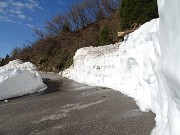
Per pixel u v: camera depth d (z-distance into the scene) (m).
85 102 9.31
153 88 6.61
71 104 9.12
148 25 7.59
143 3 14.83
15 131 6.29
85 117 7.20
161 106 5.23
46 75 25.61
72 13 43.06
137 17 14.99
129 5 15.51
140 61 8.31
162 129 4.81
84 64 17.39
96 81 14.90
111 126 6.16
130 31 11.84
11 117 7.68
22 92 12.03
